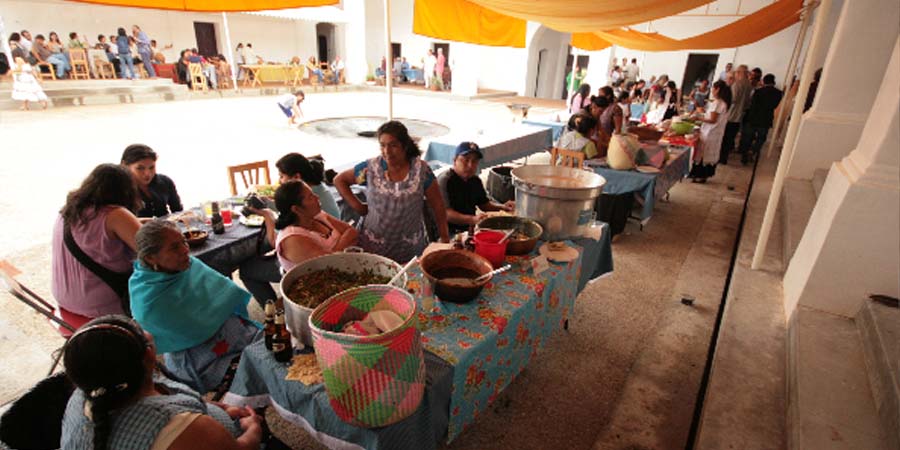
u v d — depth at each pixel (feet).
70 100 41.45
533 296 6.46
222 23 61.93
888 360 5.91
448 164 19.10
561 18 13.07
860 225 7.48
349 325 4.51
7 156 23.13
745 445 5.97
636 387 8.37
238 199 11.34
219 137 30.37
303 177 9.98
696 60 49.80
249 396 5.24
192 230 9.14
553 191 7.84
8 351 8.67
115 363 3.34
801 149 16.90
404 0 73.31
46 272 11.55
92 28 51.52
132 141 27.76
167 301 6.14
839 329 7.60
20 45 42.88
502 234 7.24
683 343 9.78
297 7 10.21
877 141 7.47
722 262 14.03
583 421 7.62
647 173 14.84
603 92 19.63
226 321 6.84
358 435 4.33
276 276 9.65
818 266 8.00
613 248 14.89
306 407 4.67
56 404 4.25
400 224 8.27
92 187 6.87
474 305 6.10
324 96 59.57
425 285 6.11
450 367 4.87
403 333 3.89
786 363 7.56
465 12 15.94
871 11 14.74
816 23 9.04
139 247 6.02
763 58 46.24
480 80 71.97
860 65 15.40
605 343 9.70
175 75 54.39
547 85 73.05
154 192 10.36
